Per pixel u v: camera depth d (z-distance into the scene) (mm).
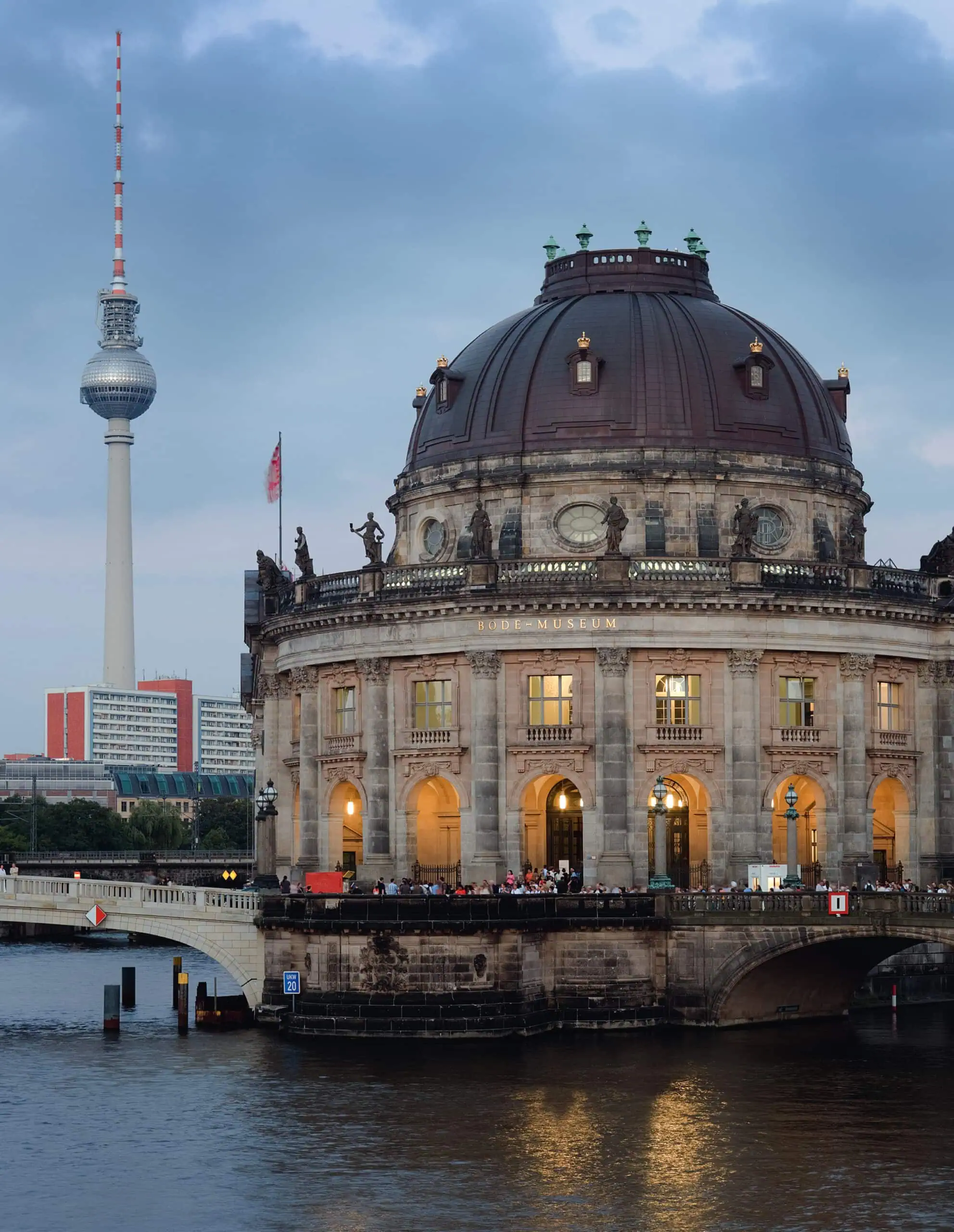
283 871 123438
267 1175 67750
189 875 183500
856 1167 68250
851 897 93312
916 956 111250
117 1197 65438
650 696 107438
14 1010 112938
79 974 139750
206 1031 99250
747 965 94875
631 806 106562
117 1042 96188
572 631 107000
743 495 115562
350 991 92938
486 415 118750
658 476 114062
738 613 107375
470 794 108750
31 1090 82875
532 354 119188
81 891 104062
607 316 119438
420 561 120938
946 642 114875
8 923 185125
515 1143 71625
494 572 108500
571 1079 82875
